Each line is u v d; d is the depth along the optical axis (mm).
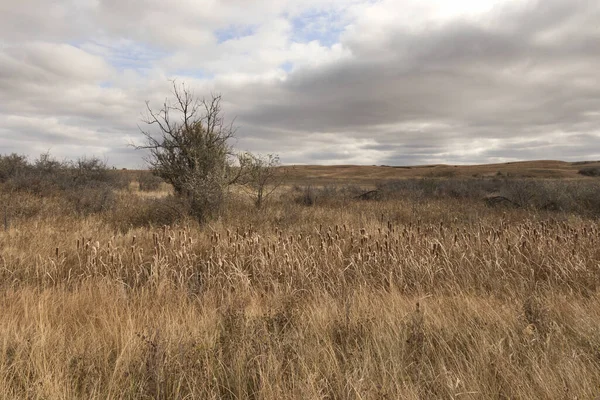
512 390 2477
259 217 10875
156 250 5816
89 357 2891
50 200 13891
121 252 6105
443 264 5480
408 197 18672
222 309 3854
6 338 3039
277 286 4891
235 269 5105
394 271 5418
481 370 2764
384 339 3211
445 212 13039
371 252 5855
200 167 12500
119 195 17000
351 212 13398
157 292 4574
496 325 3521
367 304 4234
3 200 12492
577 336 3326
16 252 6125
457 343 3287
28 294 4328
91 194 13812
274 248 5871
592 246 6020
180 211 10461
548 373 2629
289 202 15992
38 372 2637
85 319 3848
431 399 2467
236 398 2465
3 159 21203
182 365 2715
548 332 3305
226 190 11875
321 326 3576
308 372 2676
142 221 10344
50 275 5129
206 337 3213
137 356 2895
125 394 2506
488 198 17281
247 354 2916
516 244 5883
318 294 4625
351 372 2740
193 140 13195
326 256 5719
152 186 23812
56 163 22594
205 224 9641
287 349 3074
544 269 5324
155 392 2453
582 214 12883
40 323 3377
